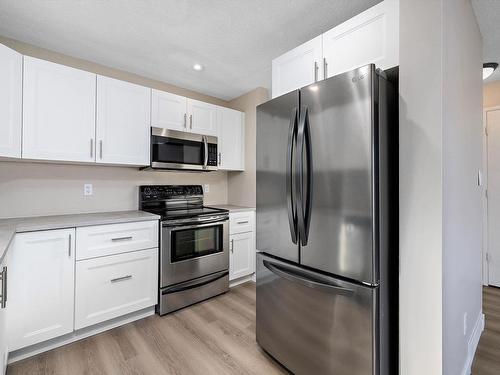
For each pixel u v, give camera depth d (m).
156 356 1.79
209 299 2.70
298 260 1.54
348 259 1.31
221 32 2.06
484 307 2.48
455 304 1.42
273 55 2.42
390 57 1.44
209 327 2.16
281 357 1.66
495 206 2.95
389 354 1.33
